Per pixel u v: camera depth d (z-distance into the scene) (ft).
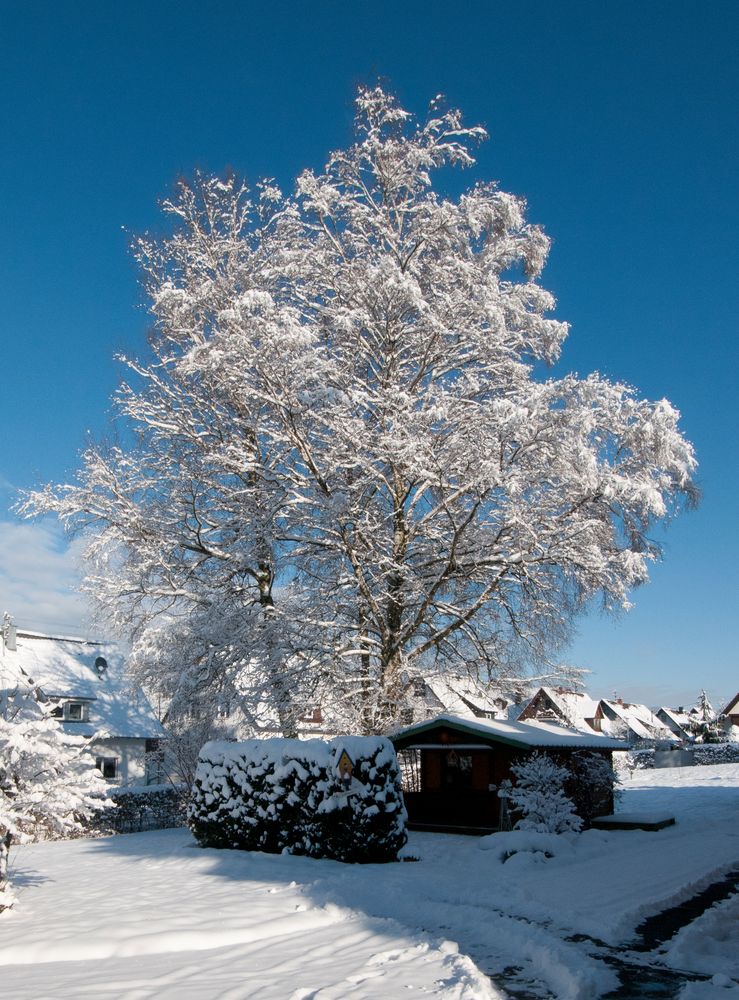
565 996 22.59
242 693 72.74
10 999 22.18
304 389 64.23
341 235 77.46
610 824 65.62
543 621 74.23
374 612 70.08
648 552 67.51
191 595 74.02
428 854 51.16
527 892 36.40
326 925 31.94
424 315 66.03
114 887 41.52
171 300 69.46
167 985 23.39
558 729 72.74
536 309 74.79
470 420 65.67
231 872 45.55
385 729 68.69
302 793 52.54
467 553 69.10
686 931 29.43
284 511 69.82
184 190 80.48
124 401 76.23
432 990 22.22
